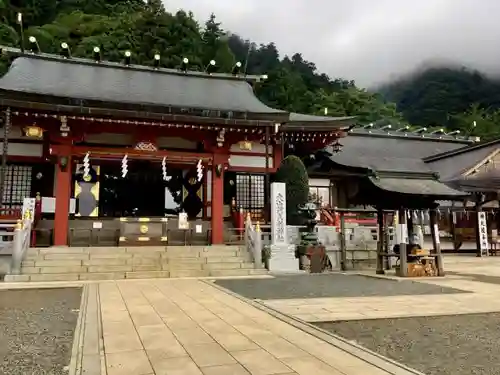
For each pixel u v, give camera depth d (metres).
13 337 5.90
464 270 16.66
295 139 21.42
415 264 14.15
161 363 4.52
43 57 21.41
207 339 5.53
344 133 21.45
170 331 5.98
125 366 4.42
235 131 18.22
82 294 9.78
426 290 10.61
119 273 13.19
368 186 24.39
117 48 46.66
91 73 21.45
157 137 18.86
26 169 18.81
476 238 26.22
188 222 20.14
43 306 8.39
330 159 26.23
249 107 20.62
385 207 22.91
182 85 22.72
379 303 8.60
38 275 12.52
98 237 17.77
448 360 4.92
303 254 15.77
